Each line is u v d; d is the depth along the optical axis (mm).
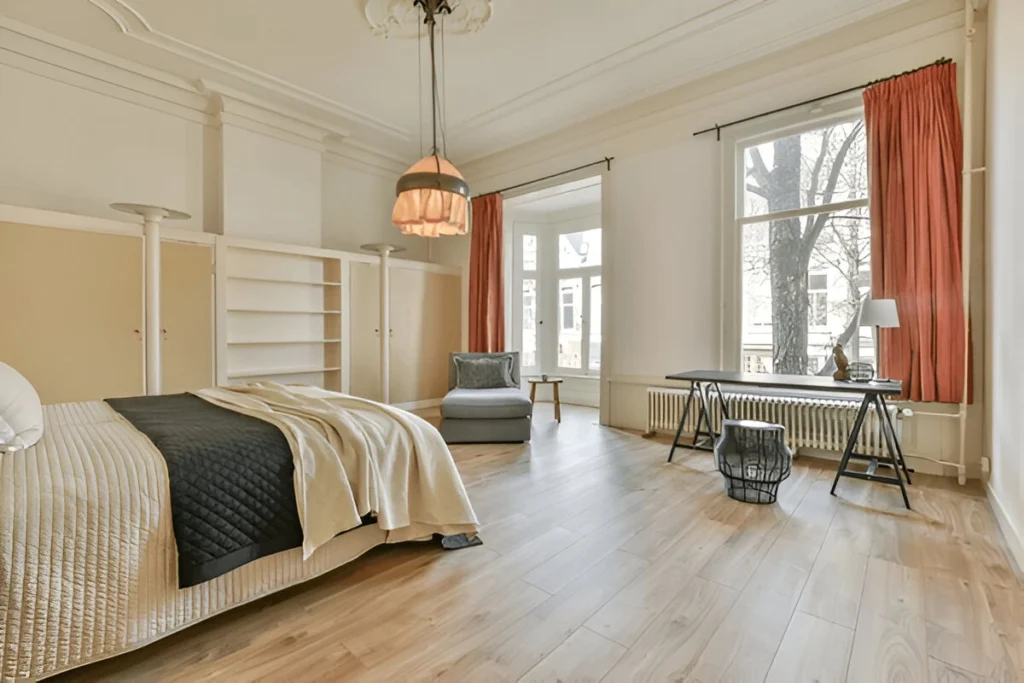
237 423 1834
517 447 3855
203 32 3408
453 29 3354
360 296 5270
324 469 1726
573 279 6855
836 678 1240
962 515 2363
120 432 1659
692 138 4121
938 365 2916
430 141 5406
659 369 4359
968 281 2846
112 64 3730
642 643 1399
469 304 5984
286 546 1600
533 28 3334
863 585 1710
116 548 1288
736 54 3646
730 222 3908
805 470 3189
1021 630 1434
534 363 6969
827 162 3541
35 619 1162
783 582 1739
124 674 1271
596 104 4492
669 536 2152
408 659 1331
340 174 5570
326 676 1264
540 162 5363
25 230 3186
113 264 3525
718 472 3145
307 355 5066
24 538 1160
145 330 3576
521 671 1279
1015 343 2029
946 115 2891
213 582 1473
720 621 1504
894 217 3061
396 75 4000
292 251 4629
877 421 3164
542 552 2004
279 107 4547
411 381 5691
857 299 3430
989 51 2672
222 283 4152
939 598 1618
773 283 3779
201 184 4348
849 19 3225
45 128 3541
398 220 2615
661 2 3076
